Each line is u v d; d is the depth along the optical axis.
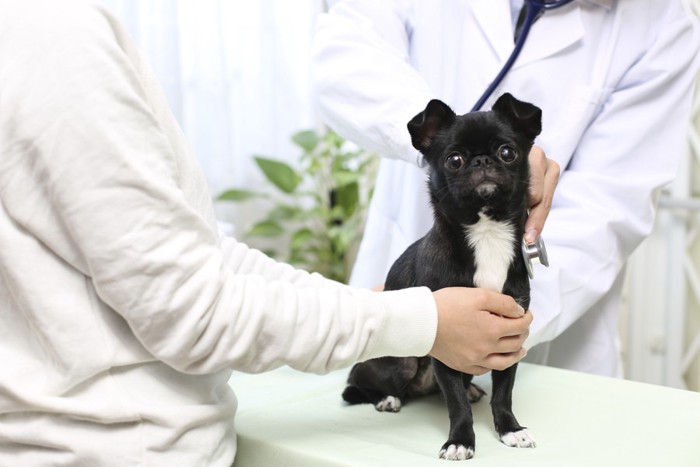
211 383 0.84
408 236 1.53
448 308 0.88
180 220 0.72
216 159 2.47
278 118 2.68
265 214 2.74
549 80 1.43
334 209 2.71
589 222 1.39
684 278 2.58
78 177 0.68
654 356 2.65
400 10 1.53
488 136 0.92
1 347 0.76
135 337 0.77
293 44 2.66
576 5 1.44
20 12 0.70
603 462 0.84
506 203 0.93
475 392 1.11
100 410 0.73
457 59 1.49
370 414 1.04
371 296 0.86
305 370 0.81
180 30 2.36
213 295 0.73
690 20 1.49
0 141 0.70
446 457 0.85
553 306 1.33
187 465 0.77
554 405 1.05
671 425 0.97
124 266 0.70
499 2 1.45
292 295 0.80
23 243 0.73
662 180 1.43
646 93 1.44
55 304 0.73
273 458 0.89
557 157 1.43
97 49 0.69
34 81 0.68
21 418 0.75
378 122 1.34
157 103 0.81
